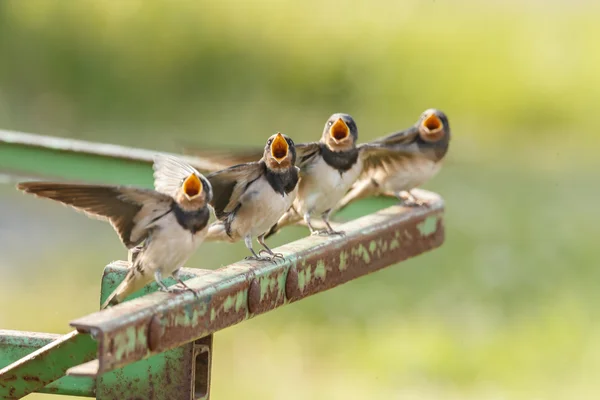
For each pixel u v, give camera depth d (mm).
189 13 27781
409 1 29750
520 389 14055
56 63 25500
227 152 7938
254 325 15609
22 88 24844
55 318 14602
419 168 9578
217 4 28391
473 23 29641
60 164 9180
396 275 17375
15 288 15422
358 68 26703
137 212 6391
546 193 21172
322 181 8445
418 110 25594
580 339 15508
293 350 14727
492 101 25984
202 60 26422
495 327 15734
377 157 9422
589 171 22594
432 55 27828
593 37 29031
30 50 25781
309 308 16172
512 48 28188
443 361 14688
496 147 23969
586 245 18516
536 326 15820
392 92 26203
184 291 5695
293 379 13930
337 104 25703
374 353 14891
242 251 16672
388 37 28219
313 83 26312
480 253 18250
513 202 20641
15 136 9227
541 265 17922
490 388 14148
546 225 19531
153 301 5469
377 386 13938
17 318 14516
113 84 25297
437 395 13797
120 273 6652
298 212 8672
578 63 27656
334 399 13398
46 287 15562
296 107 25328
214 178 7375
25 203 18734
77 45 26250
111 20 27062
